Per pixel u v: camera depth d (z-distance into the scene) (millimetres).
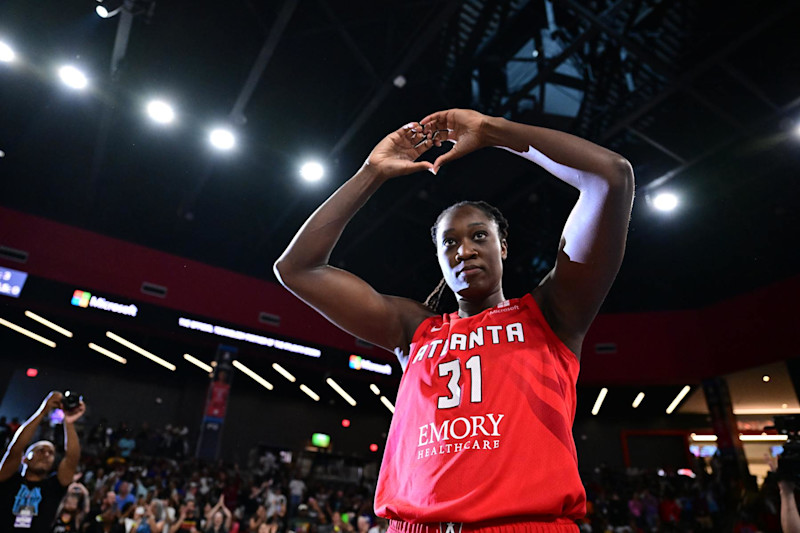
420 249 17250
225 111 11445
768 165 12062
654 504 13438
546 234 15438
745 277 16734
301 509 11516
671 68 10008
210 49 10141
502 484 1020
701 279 17453
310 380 18859
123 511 8805
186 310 14383
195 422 18250
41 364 16875
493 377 1174
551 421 1108
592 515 11992
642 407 19859
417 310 1571
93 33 9703
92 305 13047
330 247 1463
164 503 9156
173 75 10641
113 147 13297
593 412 20516
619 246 1153
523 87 10930
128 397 17875
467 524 997
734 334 14977
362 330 1534
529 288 18266
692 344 15867
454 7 9000
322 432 20750
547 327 1259
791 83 10000
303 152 12758
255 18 9484
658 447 19953
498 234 1491
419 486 1094
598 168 1116
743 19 8930
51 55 9781
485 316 1327
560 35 10930
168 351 16719
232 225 16984
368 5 9320
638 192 13344
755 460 19906
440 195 14266
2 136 12727
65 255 13109
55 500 3537
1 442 12523
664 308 18562
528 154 1278
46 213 15836
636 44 9609
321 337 16359
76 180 14688
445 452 1099
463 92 11945
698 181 12656
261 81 10961
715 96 10719
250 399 19891
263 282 15969
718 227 14938
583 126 12336
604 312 18578
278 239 17578
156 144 13117
